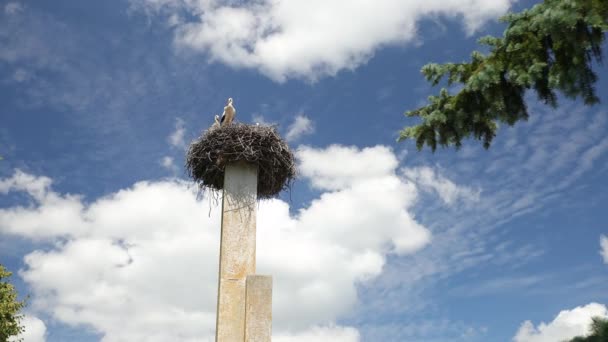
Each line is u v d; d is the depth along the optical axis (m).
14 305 20.83
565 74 6.82
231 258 13.73
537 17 6.67
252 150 14.30
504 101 7.38
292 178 15.15
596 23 6.33
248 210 14.16
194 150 14.76
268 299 13.21
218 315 13.21
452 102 7.54
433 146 7.85
